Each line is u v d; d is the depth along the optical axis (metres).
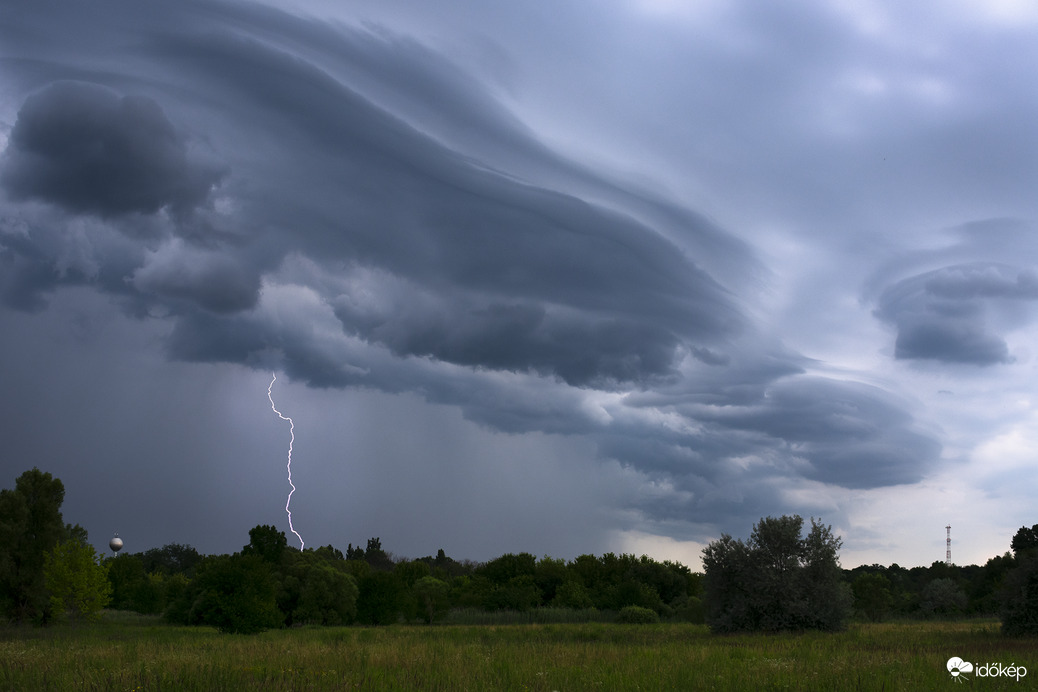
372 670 20.62
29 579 54.56
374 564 144.12
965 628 44.44
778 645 32.09
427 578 75.25
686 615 69.75
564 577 93.75
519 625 58.25
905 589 108.31
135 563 88.75
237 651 27.84
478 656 25.78
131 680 17.95
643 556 95.50
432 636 41.44
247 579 49.78
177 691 16.98
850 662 22.78
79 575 53.12
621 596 79.44
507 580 97.00
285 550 71.69
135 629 51.09
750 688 17.75
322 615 65.19
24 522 55.19
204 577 53.16
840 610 44.59
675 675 19.72
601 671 20.86
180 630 50.25
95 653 26.66
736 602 45.94
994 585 78.31
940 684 18.06
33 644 33.84
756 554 46.12
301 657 24.69
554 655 26.34
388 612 68.06
